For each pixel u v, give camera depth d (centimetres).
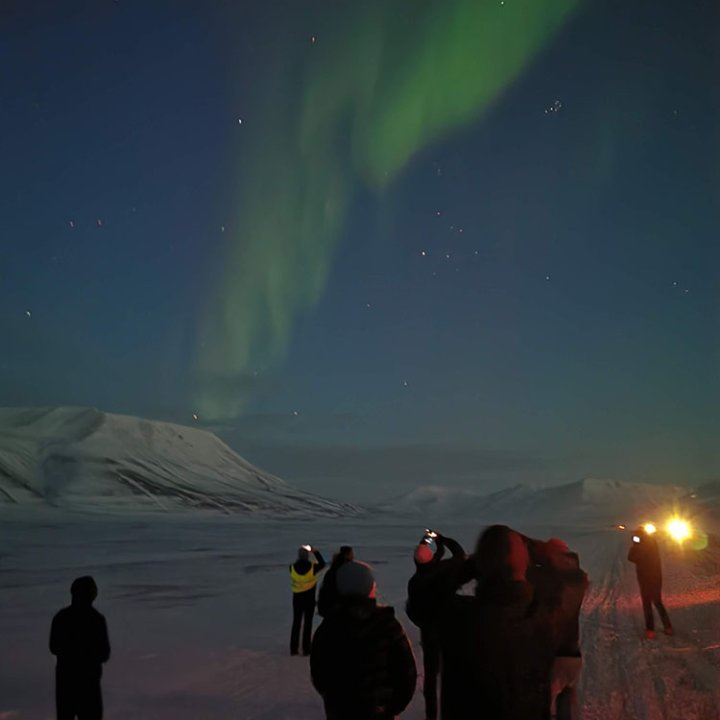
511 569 403
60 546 6131
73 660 692
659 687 998
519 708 390
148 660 1284
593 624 1598
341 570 448
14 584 3070
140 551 5544
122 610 2092
